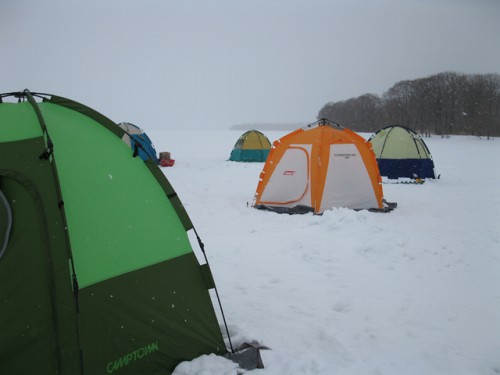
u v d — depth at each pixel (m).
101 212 3.26
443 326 4.19
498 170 19.09
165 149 32.97
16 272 2.84
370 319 4.34
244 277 5.59
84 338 2.93
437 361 3.54
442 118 61.19
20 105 3.51
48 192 3.00
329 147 9.58
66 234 2.96
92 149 3.48
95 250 3.12
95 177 3.35
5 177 2.91
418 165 15.53
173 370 3.31
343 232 7.53
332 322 4.27
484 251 6.66
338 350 3.68
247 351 3.47
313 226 8.12
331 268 5.89
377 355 3.61
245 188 13.49
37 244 2.90
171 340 3.36
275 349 3.71
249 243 7.13
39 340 2.83
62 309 2.89
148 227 3.49
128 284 3.22
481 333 4.04
